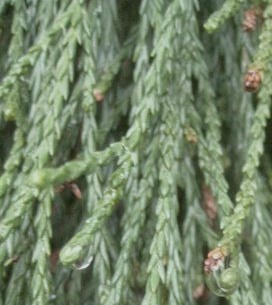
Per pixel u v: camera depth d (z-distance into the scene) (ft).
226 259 0.84
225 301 0.96
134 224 0.89
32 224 0.89
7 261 0.86
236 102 0.97
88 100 0.90
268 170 0.97
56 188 0.91
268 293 0.90
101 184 0.90
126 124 0.98
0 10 0.96
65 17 0.91
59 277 0.93
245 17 0.95
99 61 0.96
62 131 0.91
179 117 0.93
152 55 0.91
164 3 0.96
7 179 0.88
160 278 0.85
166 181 0.89
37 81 0.91
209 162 0.92
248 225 0.93
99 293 0.88
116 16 0.97
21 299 0.89
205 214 0.93
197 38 0.95
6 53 1.00
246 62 0.97
